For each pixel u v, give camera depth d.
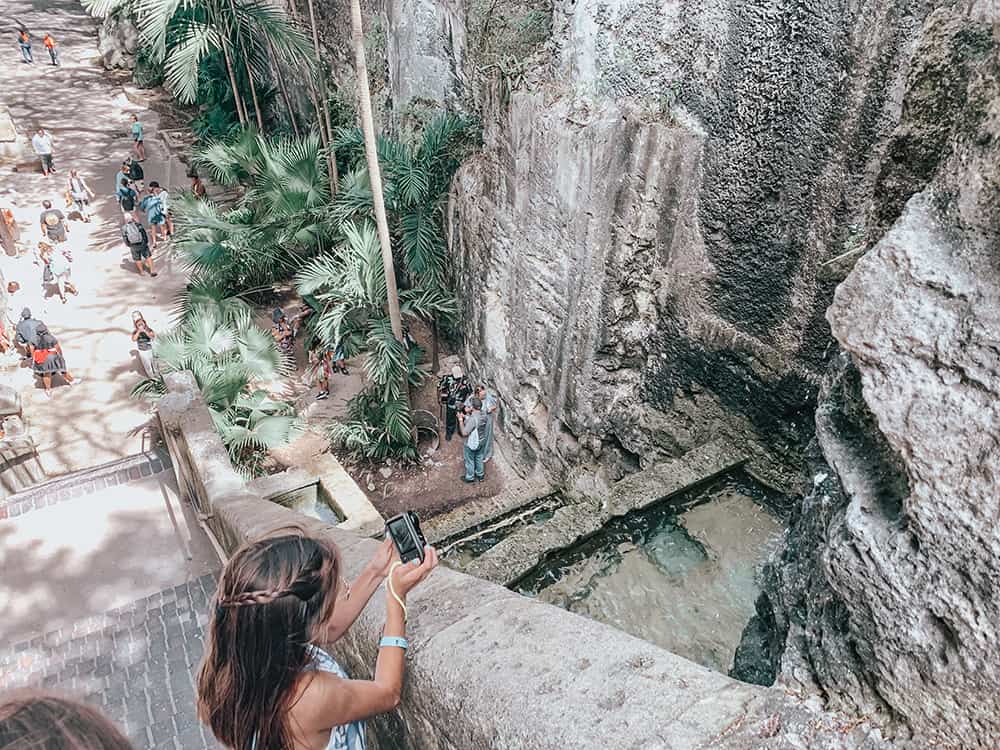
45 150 16.86
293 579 1.58
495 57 8.38
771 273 6.01
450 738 2.06
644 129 6.49
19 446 9.63
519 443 9.70
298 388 11.57
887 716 1.75
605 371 7.89
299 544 1.64
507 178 8.31
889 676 1.71
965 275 1.58
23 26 24.17
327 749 1.70
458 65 9.35
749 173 5.89
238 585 1.57
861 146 5.05
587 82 6.98
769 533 5.47
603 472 8.38
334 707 1.68
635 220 6.88
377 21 11.44
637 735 1.81
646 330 7.41
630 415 7.91
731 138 5.95
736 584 5.01
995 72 1.63
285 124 16.34
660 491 5.71
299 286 10.32
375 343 9.83
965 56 2.11
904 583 1.64
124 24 21.53
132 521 7.21
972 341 1.53
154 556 6.80
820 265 5.58
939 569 1.58
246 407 9.92
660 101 6.41
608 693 1.93
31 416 10.80
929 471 1.58
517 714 1.91
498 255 8.87
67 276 13.08
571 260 7.65
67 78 21.88
